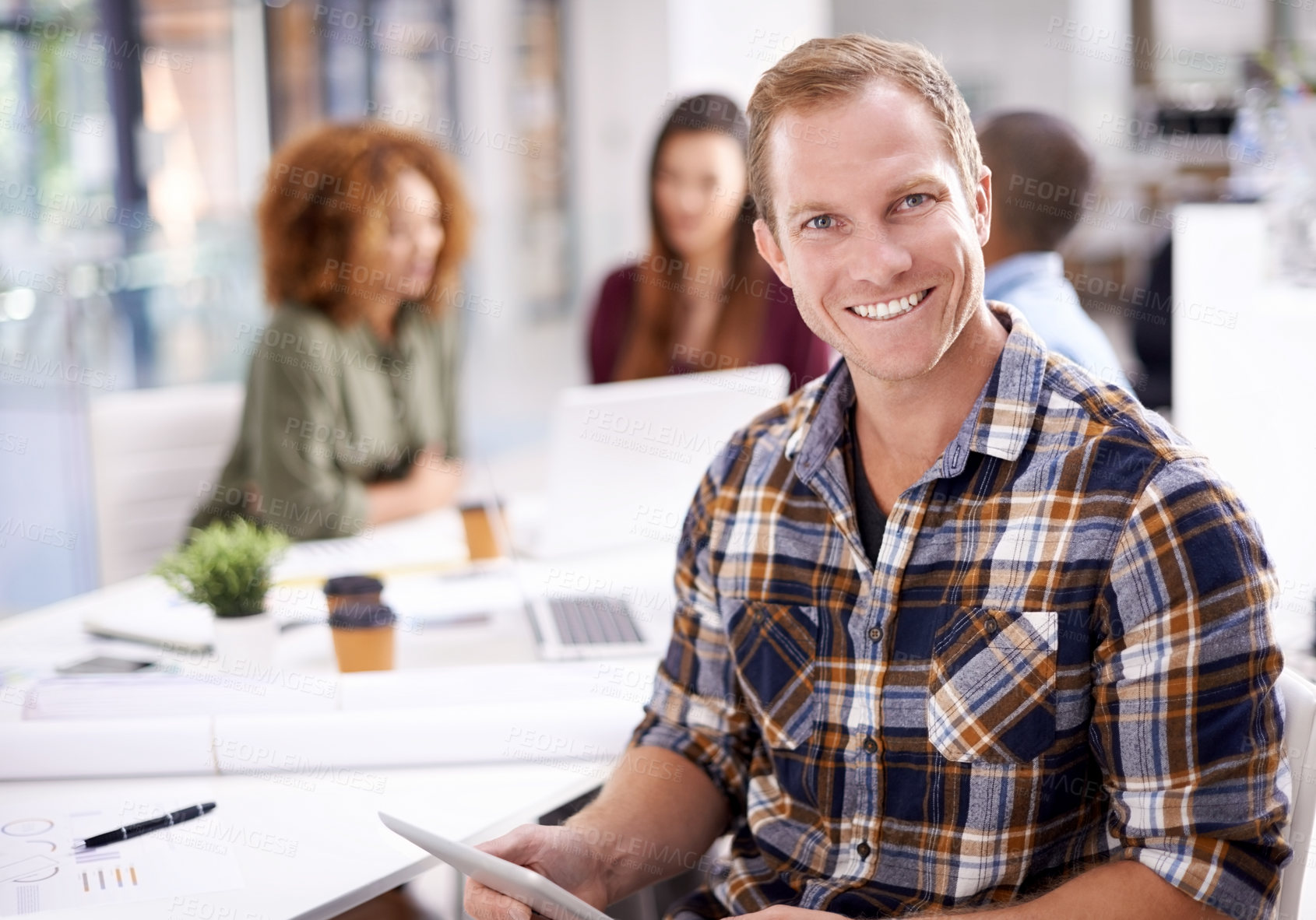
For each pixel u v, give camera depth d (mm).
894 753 1119
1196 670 982
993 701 1064
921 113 1074
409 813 1289
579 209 6754
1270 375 2203
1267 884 982
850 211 1062
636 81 6758
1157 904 987
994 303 1197
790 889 1180
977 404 1100
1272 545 2188
